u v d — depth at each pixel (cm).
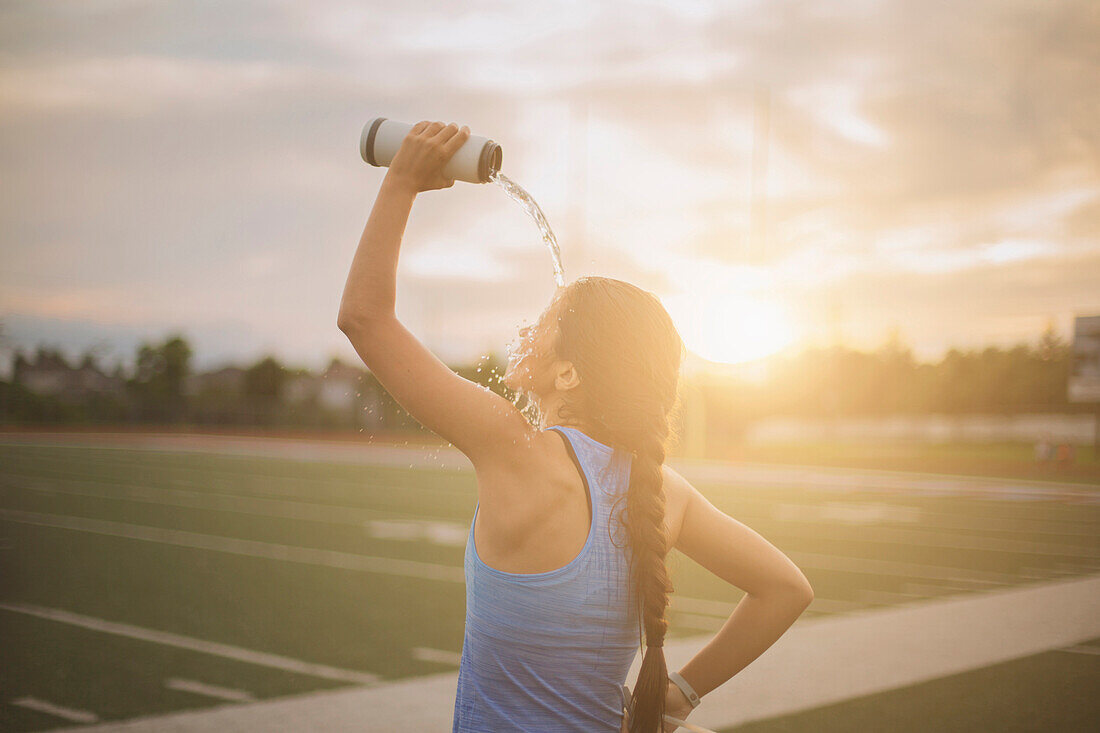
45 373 6119
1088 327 3456
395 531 1566
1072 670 686
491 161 149
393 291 145
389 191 147
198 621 853
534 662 142
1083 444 4472
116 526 1614
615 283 158
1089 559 1311
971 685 645
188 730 524
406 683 631
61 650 735
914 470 3403
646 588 144
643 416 149
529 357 160
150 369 6481
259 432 6059
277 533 1532
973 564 1252
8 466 3091
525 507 142
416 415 144
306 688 619
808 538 1520
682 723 159
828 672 673
